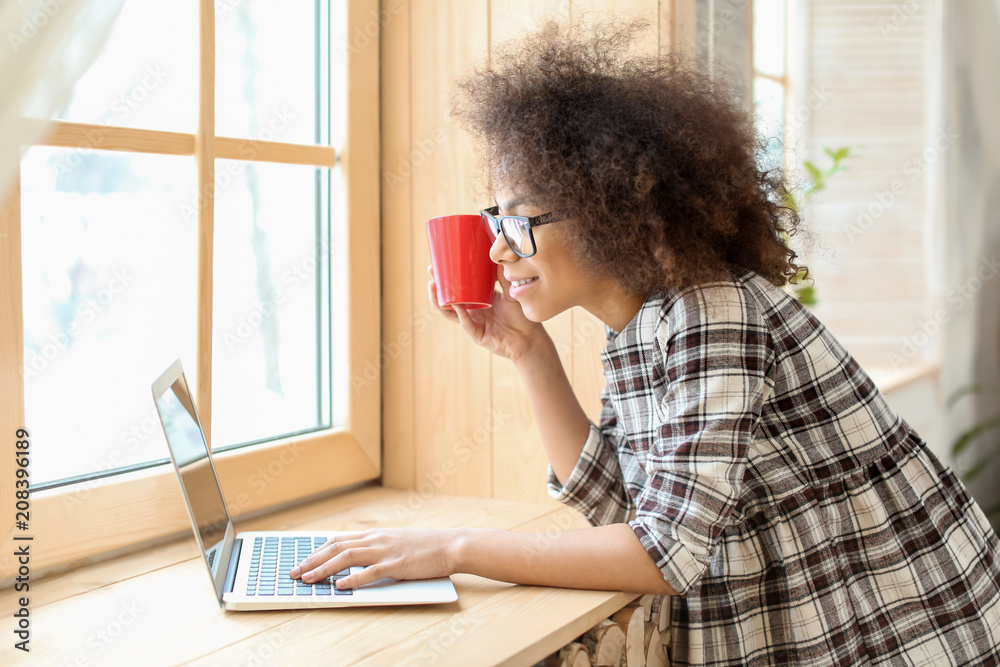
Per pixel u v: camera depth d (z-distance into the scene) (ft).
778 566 3.02
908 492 3.11
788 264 3.30
